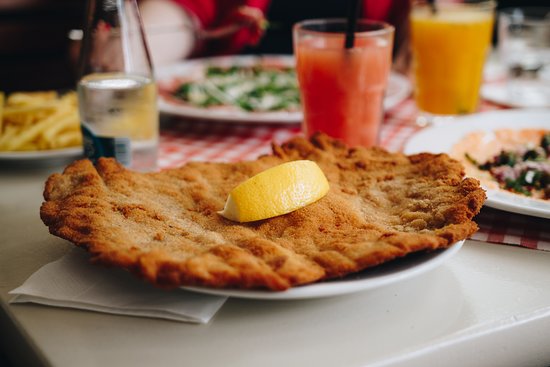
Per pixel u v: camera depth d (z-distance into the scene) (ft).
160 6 3.84
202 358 1.22
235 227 1.40
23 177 2.00
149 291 1.35
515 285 1.44
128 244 1.28
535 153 1.95
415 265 1.28
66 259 1.45
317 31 2.12
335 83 2.00
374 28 2.09
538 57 2.74
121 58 2.00
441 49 2.35
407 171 1.63
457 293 1.40
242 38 4.12
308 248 1.32
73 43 3.07
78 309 1.34
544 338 1.36
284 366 1.20
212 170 1.67
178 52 3.91
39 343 1.25
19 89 4.01
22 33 4.75
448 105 2.43
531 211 1.52
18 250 1.56
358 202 1.52
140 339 1.26
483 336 1.29
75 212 1.38
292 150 1.75
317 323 1.31
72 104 2.24
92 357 1.22
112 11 1.97
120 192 1.51
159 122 2.50
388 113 2.56
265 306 1.35
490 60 3.25
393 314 1.34
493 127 2.16
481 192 1.40
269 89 2.89
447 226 1.32
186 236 1.36
